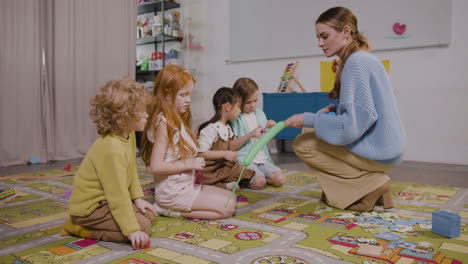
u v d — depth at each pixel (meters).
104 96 1.13
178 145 1.39
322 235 1.24
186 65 4.23
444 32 2.99
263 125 2.20
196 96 4.28
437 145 3.08
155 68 4.13
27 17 3.09
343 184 1.56
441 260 1.03
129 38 3.87
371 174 1.53
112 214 1.14
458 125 3.00
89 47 3.51
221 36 4.12
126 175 1.16
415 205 1.65
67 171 2.64
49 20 3.23
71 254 1.08
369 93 1.41
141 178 2.31
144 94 1.19
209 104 4.24
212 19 4.16
